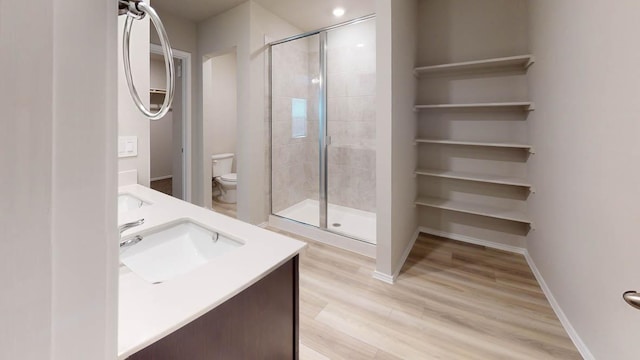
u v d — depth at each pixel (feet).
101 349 0.95
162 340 2.03
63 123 0.77
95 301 0.91
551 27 6.29
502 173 8.86
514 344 5.09
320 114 11.46
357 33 10.54
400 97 7.49
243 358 2.73
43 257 0.74
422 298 6.43
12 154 0.66
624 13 3.79
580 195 4.97
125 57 2.19
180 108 12.04
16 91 0.66
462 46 9.11
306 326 5.54
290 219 10.80
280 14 10.60
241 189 10.68
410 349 4.99
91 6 0.83
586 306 4.74
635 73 3.59
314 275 7.42
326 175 11.14
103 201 0.91
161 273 3.68
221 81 15.38
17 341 0.70
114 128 0.93
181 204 4.87
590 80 4.65
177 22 11.03
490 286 6.90
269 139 10.88
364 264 8.05
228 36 10.52
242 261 2.96
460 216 9.73
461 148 9.44
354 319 5.74
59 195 0.77
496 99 8.75
